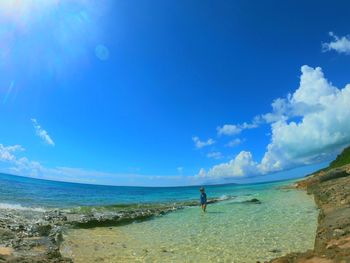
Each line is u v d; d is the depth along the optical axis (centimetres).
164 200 5566
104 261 1498
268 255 1484
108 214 3080
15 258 1310
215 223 2512
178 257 1536
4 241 1673
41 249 1576
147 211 3456
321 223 1767
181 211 3522
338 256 984
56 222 2462
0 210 2866
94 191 8719
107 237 2086
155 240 1972
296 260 1083
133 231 2333
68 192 7044
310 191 4222
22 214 2722
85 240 1967
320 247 1224
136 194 8444
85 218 2733
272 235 1892
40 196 4962
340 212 1873
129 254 1627
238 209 3372
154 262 1463
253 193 6181
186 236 2052
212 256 1518
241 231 2091
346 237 1278
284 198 4175
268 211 2980
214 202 4512
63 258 1440
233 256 1499
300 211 2772
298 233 1891
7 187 5856
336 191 2970
